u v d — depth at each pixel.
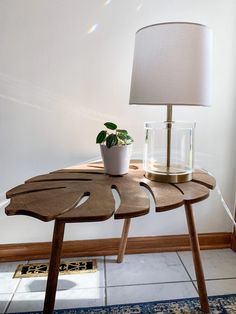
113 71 1.23
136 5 1.19
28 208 0.65
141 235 1.40
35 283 1.18
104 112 1.25
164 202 0.72
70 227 1.35
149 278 1.21
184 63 0.79
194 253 0.94
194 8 1.21
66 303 1.06
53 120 1.24
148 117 1.28
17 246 1.33
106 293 1.11
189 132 1.00
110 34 1.19
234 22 1.24
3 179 1.26
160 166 1.01
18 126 1.22
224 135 1.34
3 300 1.08
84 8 1.16
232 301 1.06
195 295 1.10
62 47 1.18
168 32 0.78
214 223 1.43
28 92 1.20
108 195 0.76
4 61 1.16
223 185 1.39
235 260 1.35
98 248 1.38
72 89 1.22
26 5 1.13
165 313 1.00
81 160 1.28
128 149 0.98
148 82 0.83
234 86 1.30
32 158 1.26
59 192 0.78
